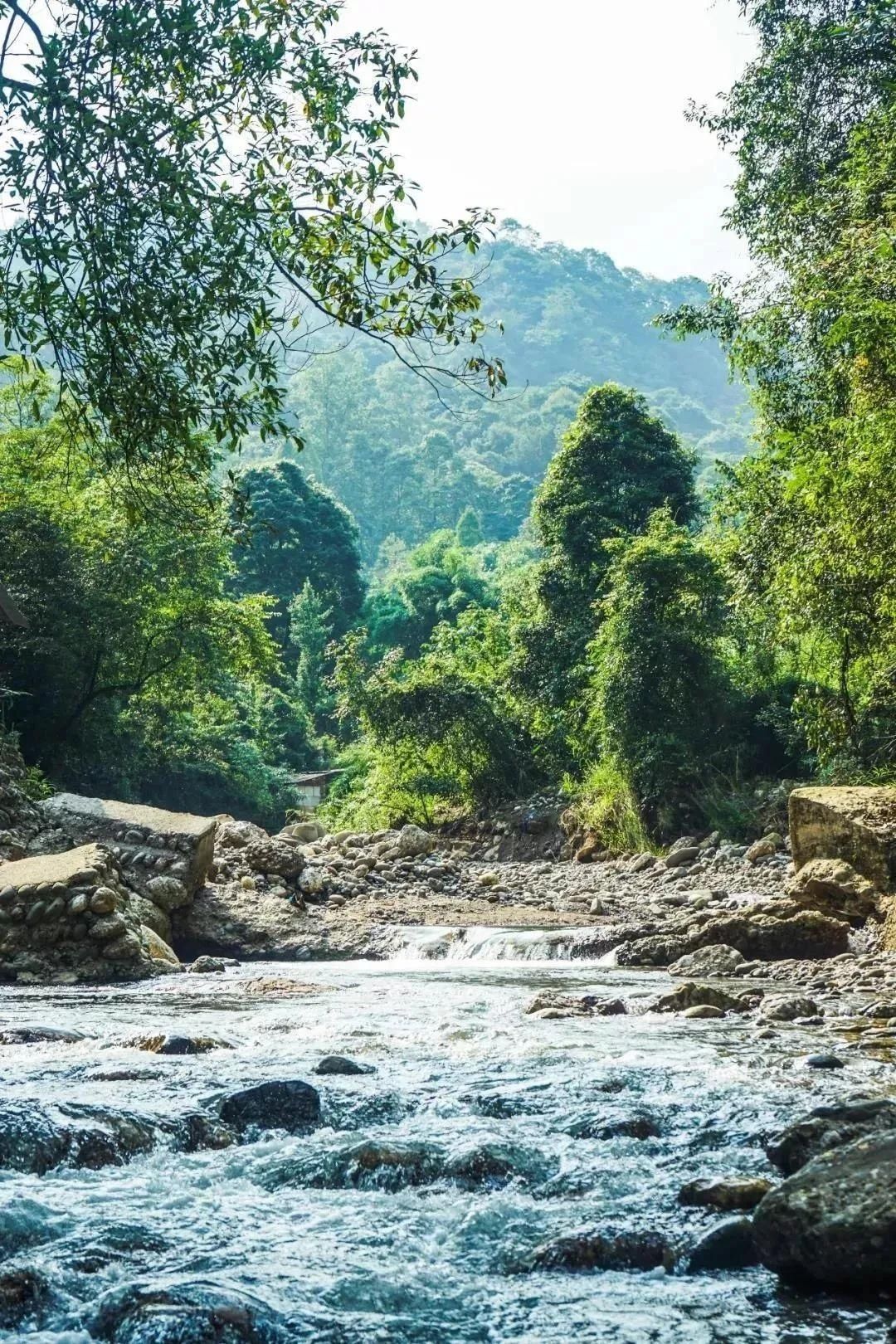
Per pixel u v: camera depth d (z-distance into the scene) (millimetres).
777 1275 3209
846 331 13023
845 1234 3078
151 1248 3350
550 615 29969
